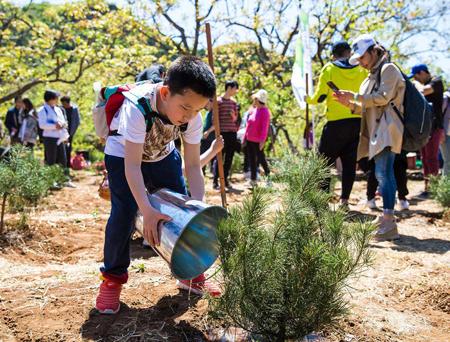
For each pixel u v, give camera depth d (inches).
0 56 586.6
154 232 92.2
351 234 90.0
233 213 85.1
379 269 147.9
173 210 93.7
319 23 668.1
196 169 113.8
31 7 624.7
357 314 113.3
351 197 306.0
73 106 420.8
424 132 185.9
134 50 608.7
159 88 98.0
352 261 87.2
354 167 233.8
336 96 191.2
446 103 305.4
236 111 340.8
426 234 201.6
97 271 142.5
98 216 230.1
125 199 105.3
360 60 190.1
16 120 432.5
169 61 678.5
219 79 722.8
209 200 284.2
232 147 339.9
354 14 655.1
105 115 109.7
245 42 748.0
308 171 102.3
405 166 256.4
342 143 231.1
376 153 186.4
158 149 107.0
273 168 116.6
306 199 97.1
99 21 605.3
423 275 142.3
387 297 127.6
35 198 221.8
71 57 645.3
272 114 704.4
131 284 127.6
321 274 82.7
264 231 86.5
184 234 93.4
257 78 722.2
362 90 194.2
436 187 262.4
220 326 102.0
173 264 91.0
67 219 216.5
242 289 83.7
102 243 182.4
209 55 151.6
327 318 85.0
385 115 184.7
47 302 115.5
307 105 256.4
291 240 87.1
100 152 906.1
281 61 716.7
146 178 111.9
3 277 135.4
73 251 173.0
